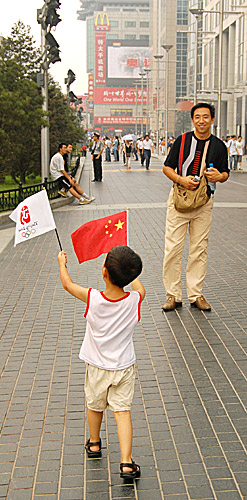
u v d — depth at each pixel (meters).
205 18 66.88
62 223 13.29
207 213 6.60
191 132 6.34
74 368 5.35
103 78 168.88
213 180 6.20
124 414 3.57
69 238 11.48
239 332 6.14
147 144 30.44
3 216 14.00
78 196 16.62
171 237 6.69
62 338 6.10
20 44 29.02
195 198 6.29
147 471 3.76
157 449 3.99
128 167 31.84
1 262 9.62
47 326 6.48
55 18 17.77
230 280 8.19
